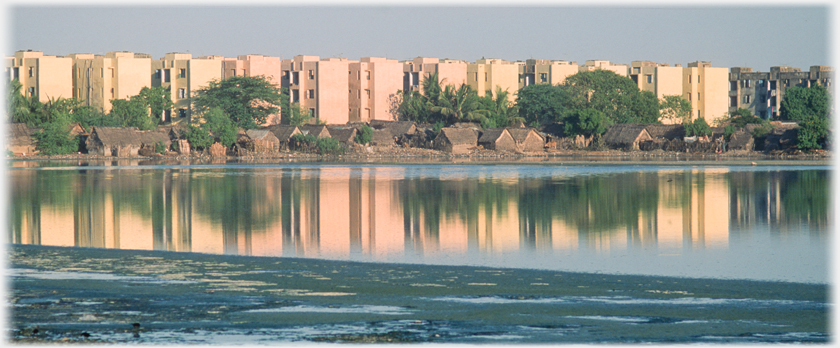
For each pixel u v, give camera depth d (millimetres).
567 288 21078
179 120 145875
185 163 101000
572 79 156375
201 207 47156
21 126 118250
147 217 42062
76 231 36031
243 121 137000
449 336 15922
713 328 16672
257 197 53500
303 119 147125
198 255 26766
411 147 135125
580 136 141250
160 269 23609
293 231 36594
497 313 17922
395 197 53719
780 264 27266
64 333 15758
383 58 162875
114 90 146000
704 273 25156
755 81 179000
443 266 25031
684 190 58594
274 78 153375
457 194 55750
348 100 158125
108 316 17172
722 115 170875
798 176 72375
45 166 90688
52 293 19500
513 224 39438
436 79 155250
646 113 153125
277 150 126625
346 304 18766
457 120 150125
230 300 19000
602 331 16406
